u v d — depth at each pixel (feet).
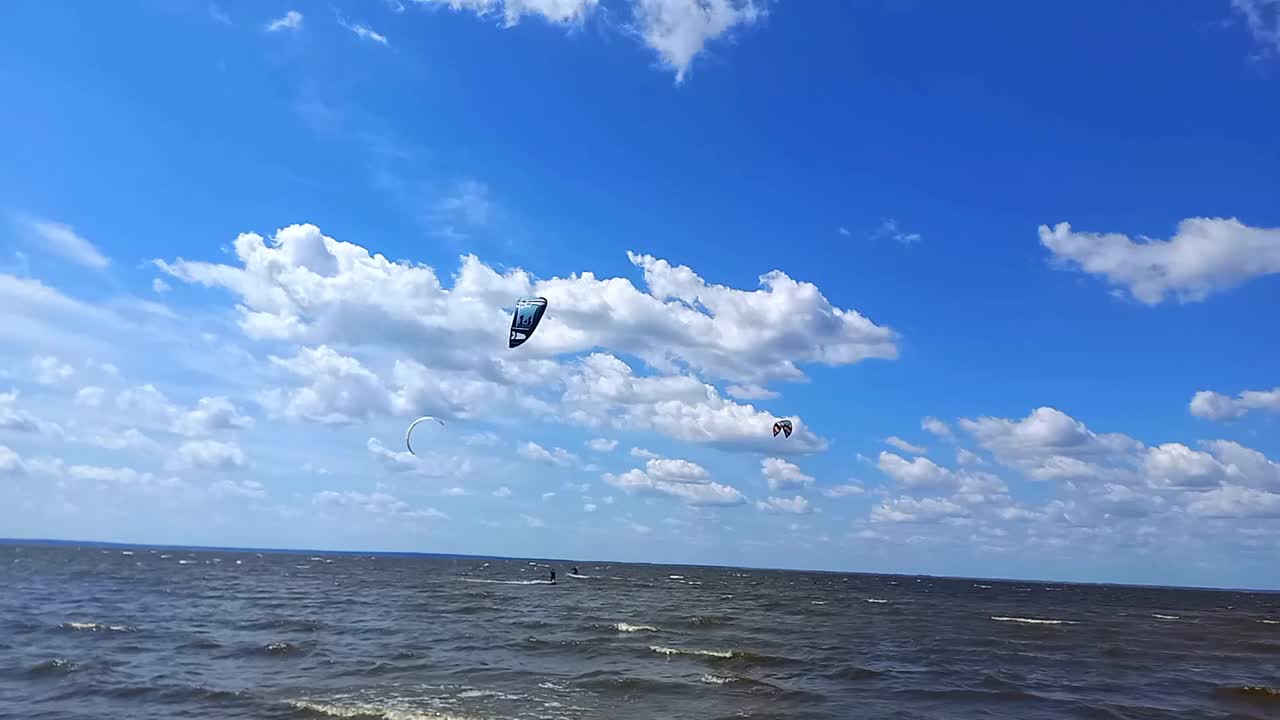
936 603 342.64
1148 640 178.60
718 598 308.81
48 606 173.17
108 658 100.73
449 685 87.97
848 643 146.51
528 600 247.50
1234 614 343.67
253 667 97.45
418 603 217.56
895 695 91.30
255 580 330.54
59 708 73.72
